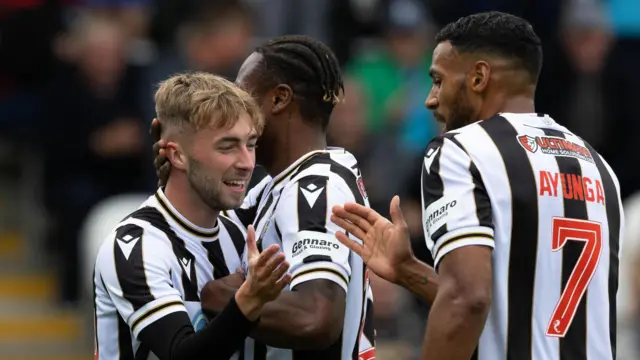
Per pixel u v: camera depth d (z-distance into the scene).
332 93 12.70
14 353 25.56
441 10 26.70
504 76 12.09
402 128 24.89
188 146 11.71
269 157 12.68
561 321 11.67
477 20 12.18
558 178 11.75
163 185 12.15
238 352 12.13
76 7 27.17
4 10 27.28
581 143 12.27
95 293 12.06
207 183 11.70
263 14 24.95
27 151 27.86
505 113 12.05
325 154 12.46
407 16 25.50
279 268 10.85
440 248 11.41
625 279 21.30
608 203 12.12
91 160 25.05
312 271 11.65
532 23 26.14
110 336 11.93
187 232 11.96
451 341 11.09
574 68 25.66
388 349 20.89
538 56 12.23
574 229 11.73
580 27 25.53
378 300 21.02
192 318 11.79
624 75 25.95
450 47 12.27
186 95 11.68
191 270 11.88
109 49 25.05
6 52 27.19
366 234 11.83
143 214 11.99
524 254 11.55
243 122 11.66
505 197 11.53
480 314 11.07
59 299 25.81
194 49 24.55
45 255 27.20
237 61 24.16
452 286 11.19
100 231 23.92
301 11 24.95
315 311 11.48
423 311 21.50
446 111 12.34
